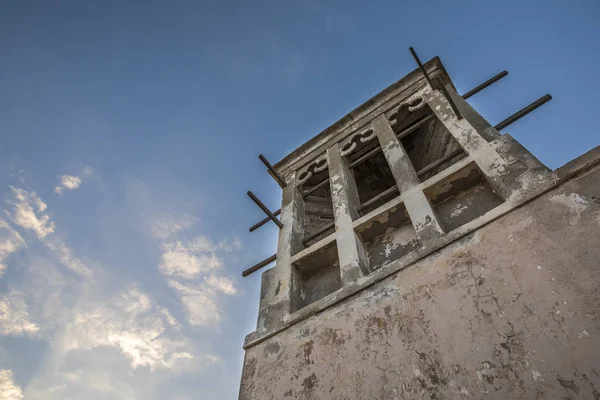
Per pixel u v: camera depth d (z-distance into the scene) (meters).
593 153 5.03
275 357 5.79
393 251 6.71
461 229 5.42
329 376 4.92
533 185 5.28
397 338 4.72
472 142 7.06
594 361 3.39
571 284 3.98
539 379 3.53
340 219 7.86
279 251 8.40
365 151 11.41
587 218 4.41
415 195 6.85
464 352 4.10
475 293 4.54
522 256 4.54
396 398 4.15
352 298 5.73
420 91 10.71
